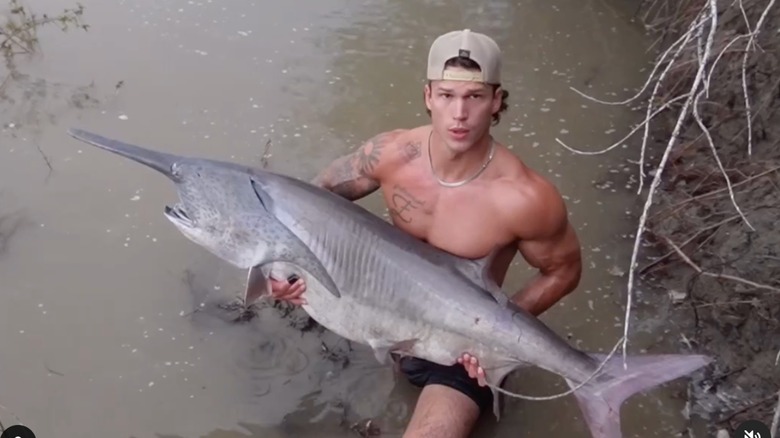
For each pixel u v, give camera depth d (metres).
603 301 2.53
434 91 1.84
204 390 2.23
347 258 1.91
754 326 2.38
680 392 2.28
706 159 2.93
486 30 3.76
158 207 2.71
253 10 3.72
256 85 3.28
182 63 3.36
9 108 3.05
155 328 2.37
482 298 1.89
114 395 2.20
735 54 3.04
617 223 2.80
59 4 3.64
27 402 2.16
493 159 1.93
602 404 1.85
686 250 2.64
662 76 1.91
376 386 2.26
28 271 2.48
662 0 3.79
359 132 3.09
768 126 2.84
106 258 2.54
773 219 2.57
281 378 2.27
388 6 3.85
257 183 1.90
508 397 2.23
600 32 3.78
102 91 3.17
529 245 1.98
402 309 1.92
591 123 3.22
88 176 2.79
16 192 2.71
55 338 2.31
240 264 1.90
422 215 2.00
